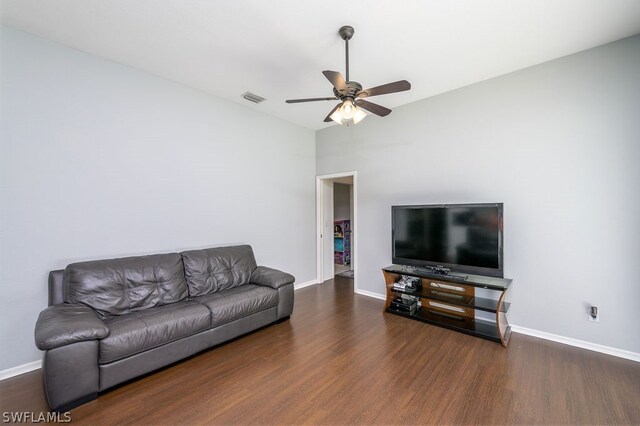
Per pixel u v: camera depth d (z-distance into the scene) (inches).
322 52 100.3
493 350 98.3
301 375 84.0
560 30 87.9
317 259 196.7
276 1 75.4
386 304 137.4
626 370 85.1
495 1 75.5
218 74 117.0
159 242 118.7
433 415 67.1
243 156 151.3
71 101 96.4
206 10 79.1
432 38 91.9
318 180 195.0
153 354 82.8
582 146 99.3
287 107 153.6
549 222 106.0
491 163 119.6
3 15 80.4
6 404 71.9
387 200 155.9
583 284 99.7
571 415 66.8
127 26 86.0
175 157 123.6
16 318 86.4
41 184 90.7
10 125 85.4
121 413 68.2
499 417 66.2
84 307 83.8
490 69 112.3
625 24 84.8
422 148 141.2
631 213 91.4
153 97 116.6
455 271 125.3
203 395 75.2
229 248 134.0
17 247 86.7
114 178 106.1
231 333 103.0
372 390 76.7
